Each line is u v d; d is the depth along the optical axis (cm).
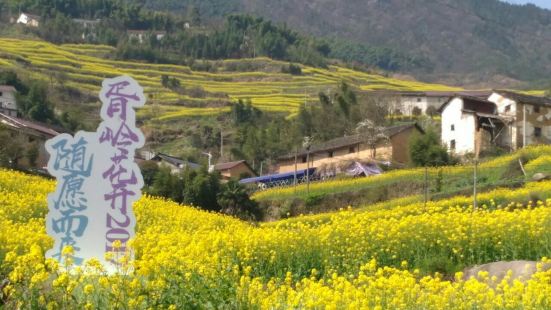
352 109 7812
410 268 1541
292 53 14738
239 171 6347
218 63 13438
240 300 907
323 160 6181
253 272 1476
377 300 1017
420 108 9212
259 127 8519
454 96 5872
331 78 13250
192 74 12544
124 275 904
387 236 1583
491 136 5709
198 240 1484
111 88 1282
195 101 10519
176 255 1069
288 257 1509
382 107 8006
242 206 3991
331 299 978
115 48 13188
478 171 4119
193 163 7250
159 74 12112
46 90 8881
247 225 2434
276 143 7431
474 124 5694
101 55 12688
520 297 1033
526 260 1475
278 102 10806
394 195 4028
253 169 6669
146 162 5453
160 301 835
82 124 7944
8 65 10006
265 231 1659
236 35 14850
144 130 8862
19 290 813
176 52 14062
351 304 948
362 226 1648
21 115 7338
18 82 8588
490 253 1555
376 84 13538
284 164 6594
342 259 1516
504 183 3553
